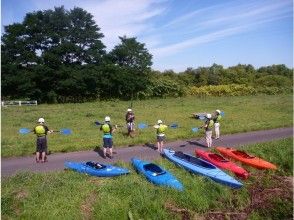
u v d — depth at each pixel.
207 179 16.11
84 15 68.00
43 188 14.25
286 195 15.91
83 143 21.88
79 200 13.66
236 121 32.56
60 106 50.56
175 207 13.97
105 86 68.56
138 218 12.97
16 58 63.72
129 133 24.30
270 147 22.02
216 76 105.31
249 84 104.44
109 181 15.41
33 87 62.00
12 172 16.30
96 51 68.69
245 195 15.39
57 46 63.78
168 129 27.59
